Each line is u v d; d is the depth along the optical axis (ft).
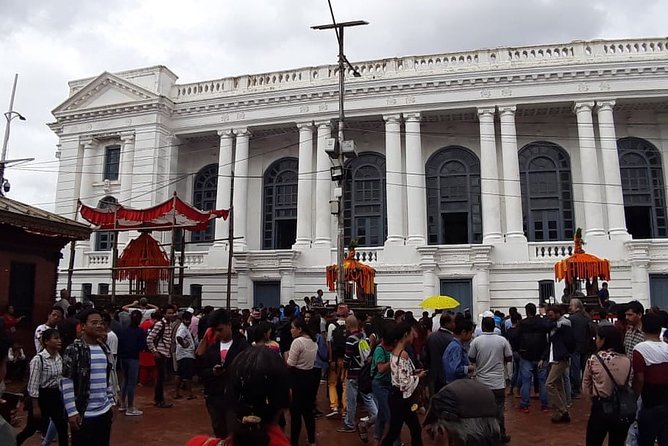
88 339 18.24
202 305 90.12
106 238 99.30
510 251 81.82
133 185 95.09
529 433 29.60
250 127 95.96
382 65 91.97
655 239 78.69
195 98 99.14
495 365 25.79
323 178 91.15
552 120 91.56
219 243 92.43
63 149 102.17
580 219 86.94
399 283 83.46
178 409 35.83
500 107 86.28
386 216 93.76
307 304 66.08
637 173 88.48
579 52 85.76
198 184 103.81
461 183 92.99
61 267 97.19
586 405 37.04
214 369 20.68
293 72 95.86
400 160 89.04
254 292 89.61
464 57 89.25
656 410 18.11
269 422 8.15
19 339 45.50
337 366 34.27
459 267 81.92
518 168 85.61
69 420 16.90
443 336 29.48
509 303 80.28
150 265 68.59
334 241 91.81
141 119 97.25
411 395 21.38
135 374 33.83
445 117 92.38
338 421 32.86
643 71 82.23
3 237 44.73
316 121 92.58
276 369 8.32
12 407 21.44
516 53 87.71
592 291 59.72
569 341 32.42
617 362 18.98
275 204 99.81
